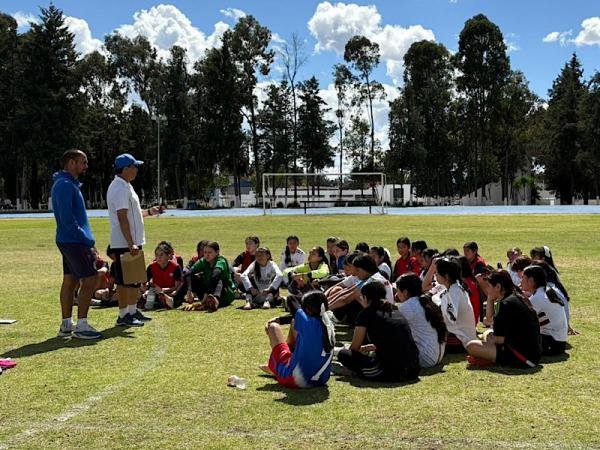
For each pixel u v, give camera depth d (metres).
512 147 75.44
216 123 69.38
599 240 20.27
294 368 5.36
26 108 60.44
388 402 5.05
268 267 9.98
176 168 72.38
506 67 70.00
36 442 4.21
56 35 62.53
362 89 75.19
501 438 4.23
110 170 75.81
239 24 70.12
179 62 71.00
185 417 4.69
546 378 5.72
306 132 71.31
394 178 78.44
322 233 24.53
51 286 11.97
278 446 4.11
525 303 6.16
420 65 73.50
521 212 42.91
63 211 7.33
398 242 10.31
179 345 7.13
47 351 6.83
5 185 70.56
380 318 5.71
